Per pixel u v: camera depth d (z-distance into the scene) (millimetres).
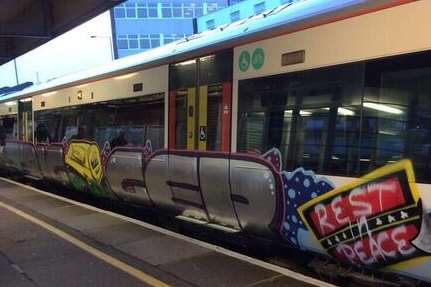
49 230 8914
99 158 11195
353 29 5664
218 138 7574
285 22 6500
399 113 5230
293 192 6391
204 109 7871
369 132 5504
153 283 6117
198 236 8758
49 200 12148
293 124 6395
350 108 5699
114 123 10562
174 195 8672
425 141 5016
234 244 8203
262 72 6828
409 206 5125
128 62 10234
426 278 5070
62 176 13492
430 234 4953
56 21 19609
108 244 7840
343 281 6270
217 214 7840
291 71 6398
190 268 6535
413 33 5109
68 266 6871
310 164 6160
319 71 6047
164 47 9445
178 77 8484
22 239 8344
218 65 7602
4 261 7164
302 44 6258
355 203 5633
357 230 5629
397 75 5250
